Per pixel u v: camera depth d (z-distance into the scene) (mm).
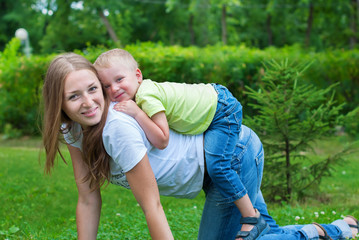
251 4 29656
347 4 23688
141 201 2580
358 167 8836
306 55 12164
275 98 5652
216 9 32656
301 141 5859
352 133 11672
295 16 28578
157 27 37812
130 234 4078
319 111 5824
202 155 2787
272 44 32344
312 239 3236
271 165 5910
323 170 6070
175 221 4664
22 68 13312
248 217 2834
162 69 10656
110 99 2678
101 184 2840
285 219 4625
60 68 2438
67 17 31578
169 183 2777
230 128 2836
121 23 34406
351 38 23938
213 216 2965
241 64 11148
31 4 32375
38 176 8109
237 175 2826
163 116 2598
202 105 2789
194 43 39625
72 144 2752
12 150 11695
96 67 2686
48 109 2490
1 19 31250
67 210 5820
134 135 2506
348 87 12305
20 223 5047
